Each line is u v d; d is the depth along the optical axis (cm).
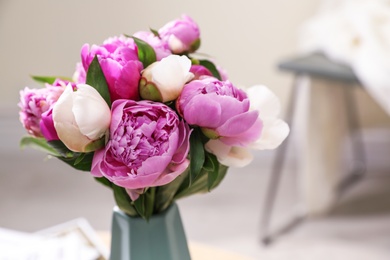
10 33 325
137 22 317
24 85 336
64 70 331
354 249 247
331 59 240
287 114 292
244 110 85
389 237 255
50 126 87
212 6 310
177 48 93
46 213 282
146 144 83
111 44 90
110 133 85
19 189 307
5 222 275
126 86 86
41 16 321
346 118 301
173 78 85
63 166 332
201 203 289
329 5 271
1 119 340
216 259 126
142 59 90
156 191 96
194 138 88
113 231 101
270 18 309
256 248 250
